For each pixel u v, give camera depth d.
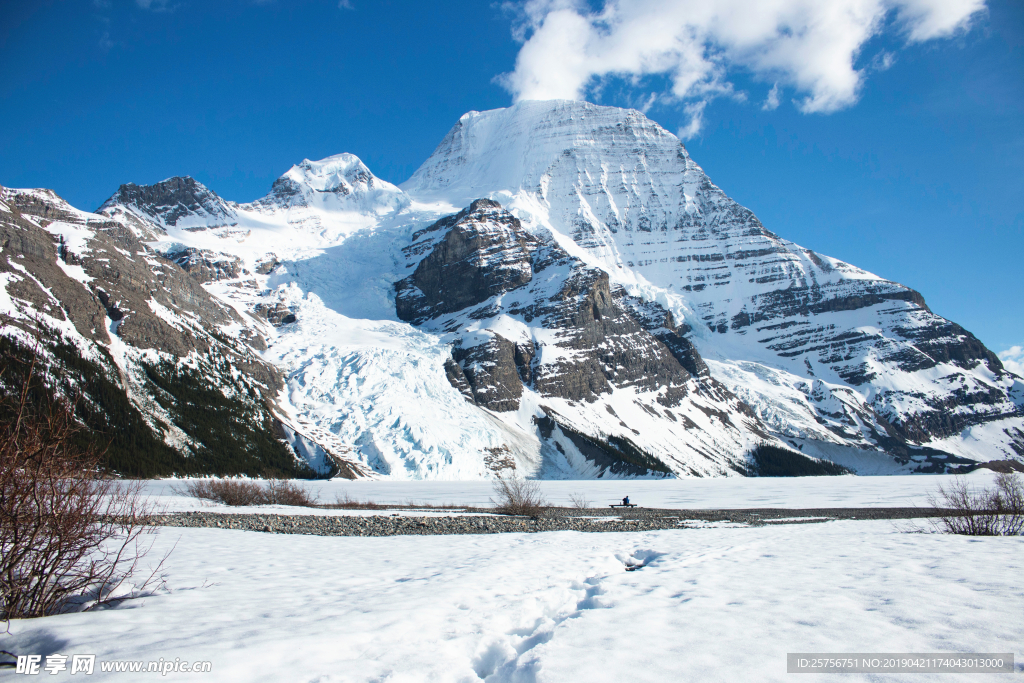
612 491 83.25
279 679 6.88
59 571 11.10
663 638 9.04
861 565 15.79
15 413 9.95
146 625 9.22
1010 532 23.77
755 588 12.91
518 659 8.16
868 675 7.29
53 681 6.59
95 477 11.01
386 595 12.10
